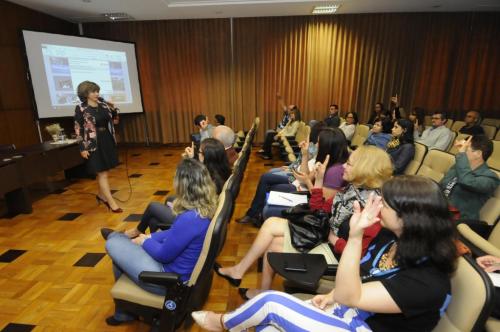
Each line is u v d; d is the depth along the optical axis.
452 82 5.95
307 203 1.74
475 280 0.76
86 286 1.87
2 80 4.27
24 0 4.33
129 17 5.49
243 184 3.86
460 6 5.17
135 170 4.62
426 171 2.36
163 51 6.07
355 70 5.97
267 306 1.00
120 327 1.54
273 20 5.83
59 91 4.84
